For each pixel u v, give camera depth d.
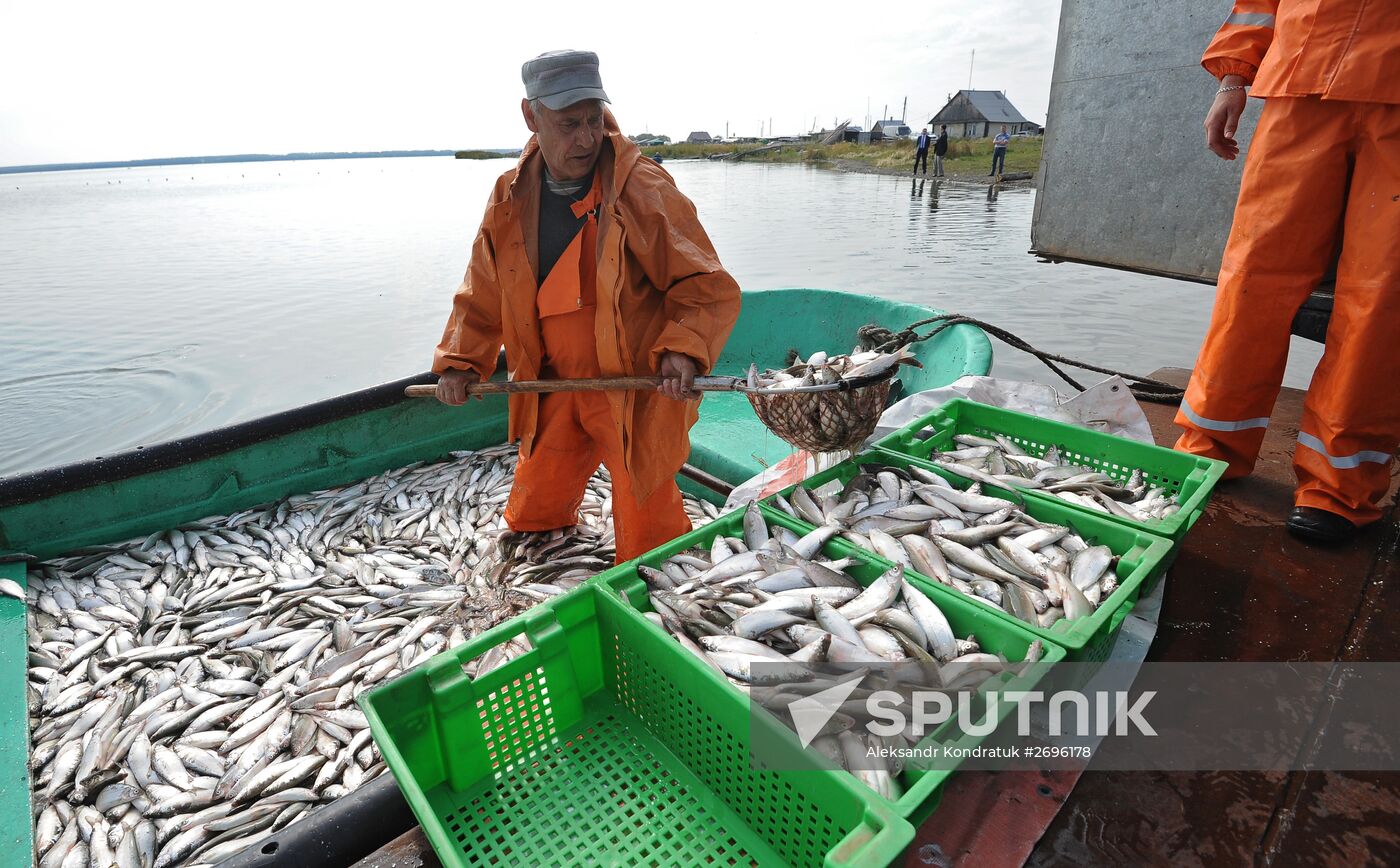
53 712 2.60
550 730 2.00
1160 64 4.50
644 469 2.75
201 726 2.56
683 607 2.04
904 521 2.55
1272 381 2.82
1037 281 12.77
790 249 16.27
